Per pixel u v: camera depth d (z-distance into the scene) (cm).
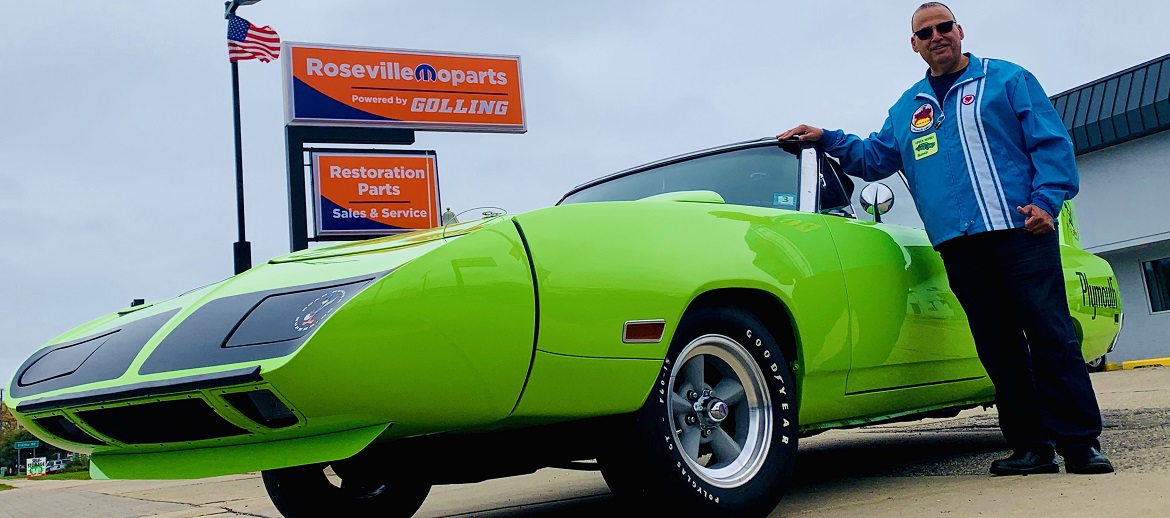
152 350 240
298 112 1406
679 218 288
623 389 255
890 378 351
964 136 341
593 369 249
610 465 265
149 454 261
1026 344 352
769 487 289
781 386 301
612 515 342
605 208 272
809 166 378
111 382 239
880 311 343
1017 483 320
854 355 330
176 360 231
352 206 1427
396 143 1475
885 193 366
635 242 269
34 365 288
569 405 247
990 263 341
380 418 226
